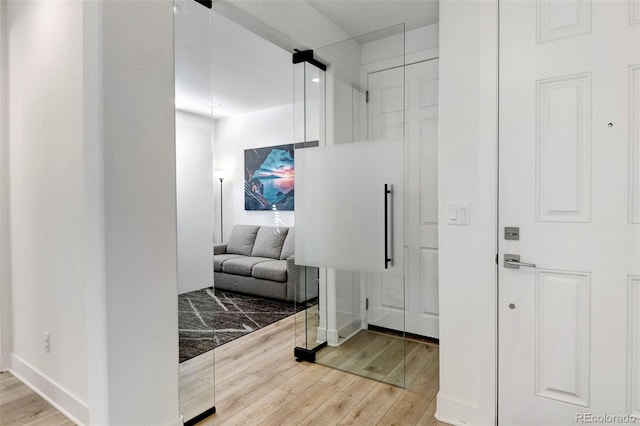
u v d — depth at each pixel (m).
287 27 2.43
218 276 4.83
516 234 1.67
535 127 1.63
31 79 2.15
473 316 1.78
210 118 2.02
